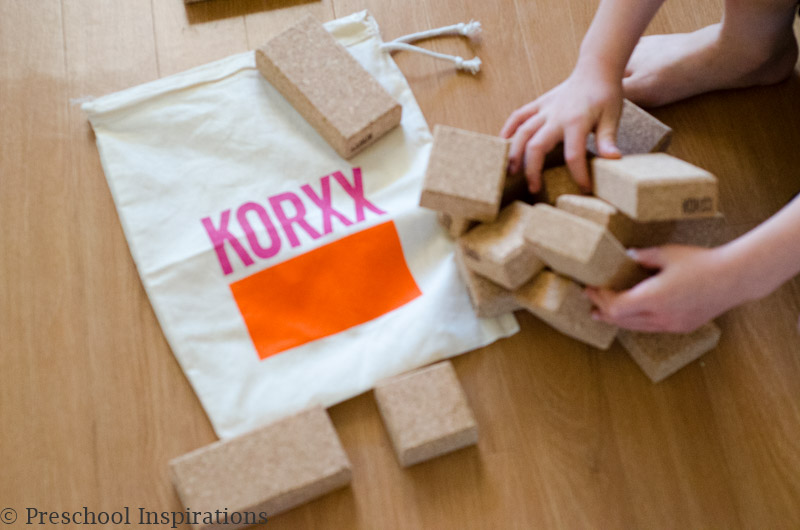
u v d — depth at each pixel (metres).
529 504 0.92
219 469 0.86
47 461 0.91
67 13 1.11
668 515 0.92
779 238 0.80
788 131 1.09
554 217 0.82
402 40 1.10
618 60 0.95
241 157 1.03
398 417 0.89
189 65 1.10
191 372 0.94
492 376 0.97
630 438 0.95
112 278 0.99
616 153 0.89
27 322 0.96
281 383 0.94
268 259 0.98
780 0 0.95
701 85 1.09
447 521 0.91
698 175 0.82
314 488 0.87
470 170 0.90
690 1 1.17
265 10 1.13
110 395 0.94
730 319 1.00
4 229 1.00
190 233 0.99
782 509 0.92
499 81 1.11
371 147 1.04
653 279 0.83
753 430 0.95
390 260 0.99
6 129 1.05
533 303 0.91
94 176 1.03
